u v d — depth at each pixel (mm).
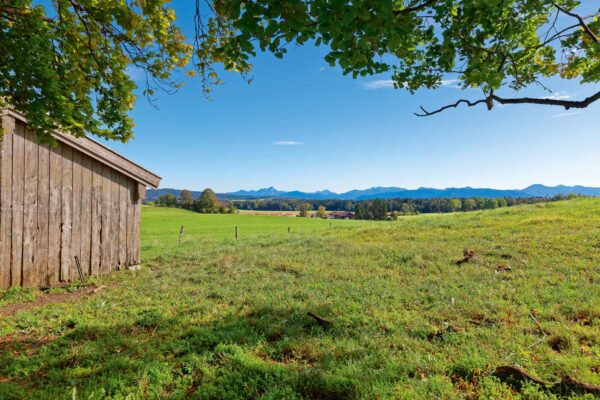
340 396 3607
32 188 8688
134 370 4227
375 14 1977
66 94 3854
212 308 6703
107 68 4391
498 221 17141
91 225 9859
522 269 8625
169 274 10086
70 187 9438
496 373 3789
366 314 6000
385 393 3477
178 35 4672
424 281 8133
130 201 10914
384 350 4504
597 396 3271
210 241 19859
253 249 14656
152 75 4691
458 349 4496
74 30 4172
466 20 2748
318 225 44875
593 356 4102
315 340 4941
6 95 3707
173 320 6031
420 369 4008
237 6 1998
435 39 3162
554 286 7047
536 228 13727
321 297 7148
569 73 3166
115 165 10305
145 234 30234
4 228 8148
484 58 2891
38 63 3408
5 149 8203
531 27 2992
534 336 4770
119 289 8430
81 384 3930
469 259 9906
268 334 5309
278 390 3652
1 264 8078
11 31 3451
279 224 47000
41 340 5348
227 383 3895
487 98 2666
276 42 2232
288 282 8672
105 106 4594
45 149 8953
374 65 2686
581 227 12867
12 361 4523
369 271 9523
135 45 4473
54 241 9047
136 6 4215
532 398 3350
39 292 8312
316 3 1872
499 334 4867
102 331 5582
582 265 8375
